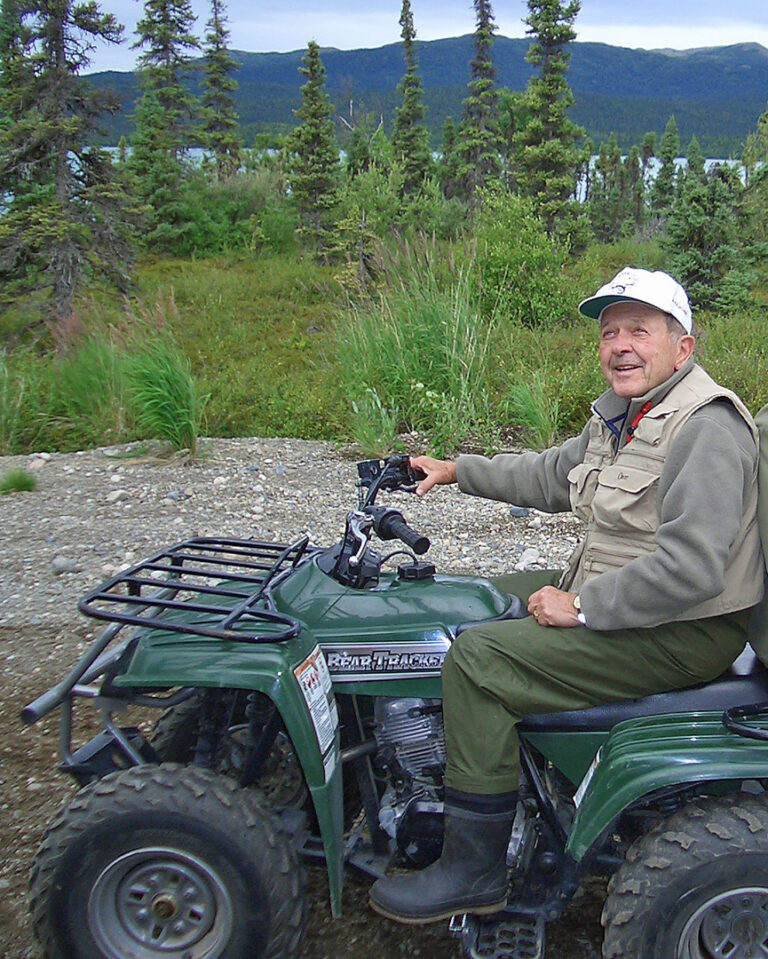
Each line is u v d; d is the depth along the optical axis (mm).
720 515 2617
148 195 27141
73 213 17484
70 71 17312
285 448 9758
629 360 2902
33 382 11844
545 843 2953
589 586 2793
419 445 9648
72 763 3109
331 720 2895
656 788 2539
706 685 2873
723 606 2742
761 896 2504
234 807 2717
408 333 10992
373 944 3070
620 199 41844
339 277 15711
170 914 2756
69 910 2729
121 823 2689
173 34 34500
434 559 6457
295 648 2865
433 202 22781
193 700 3496
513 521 7270
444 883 2775
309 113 25266
